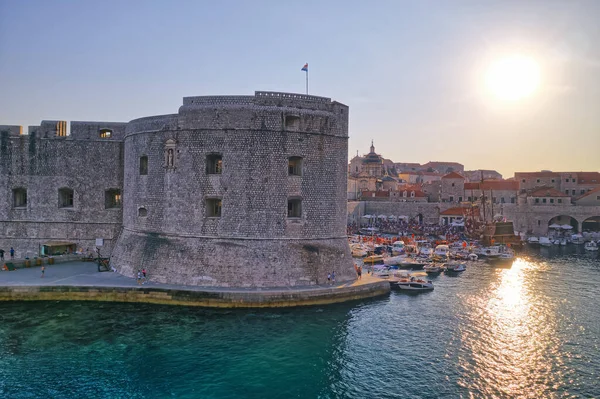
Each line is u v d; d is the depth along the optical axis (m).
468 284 64.12
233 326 40.94
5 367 32.75
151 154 53.28
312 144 50.75
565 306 52.53
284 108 49.59
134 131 55.44
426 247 96.81
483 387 31.91
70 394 29.53
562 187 150.88
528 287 62.81
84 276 51.44
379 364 35.09
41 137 61.28
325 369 33.91
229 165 49.19
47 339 37.50
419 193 168.88
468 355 37.25
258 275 47.81
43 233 60.88
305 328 41.34
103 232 60.91
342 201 53.47
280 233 49.22
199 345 37.03
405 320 45.25
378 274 63.94
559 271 76.25
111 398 29.22
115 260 55.59
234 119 49.03
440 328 43.44
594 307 52.22
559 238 120.25
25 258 58.78
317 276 49.84
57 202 60.88
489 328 43.91
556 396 30.88
